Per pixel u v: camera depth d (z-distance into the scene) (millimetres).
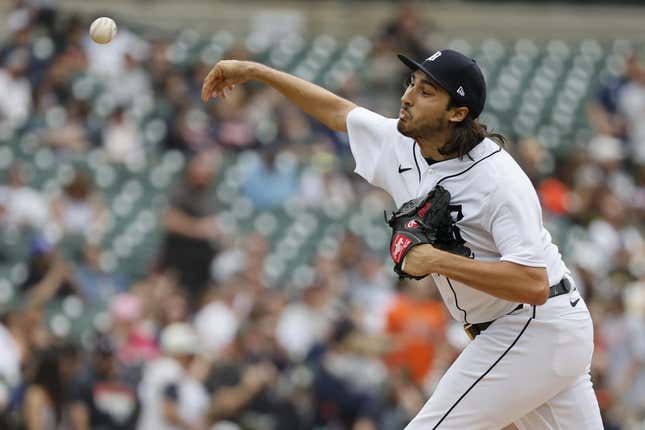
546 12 73812
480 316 17953
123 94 54469
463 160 17359
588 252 46344
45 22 56062
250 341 36812
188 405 34281
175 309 36625
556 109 62250
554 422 18391
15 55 54125
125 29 60312
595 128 61156
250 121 53375
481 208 17078
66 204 44188
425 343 36406
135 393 33969
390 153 18391
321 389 35969
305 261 46156
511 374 17656
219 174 49625
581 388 18328
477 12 73438
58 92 52875
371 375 36625
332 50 63938
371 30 71375
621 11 74125
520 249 16719
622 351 38219
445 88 16969
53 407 32812
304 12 71062
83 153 49562
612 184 54375
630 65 63938
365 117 18906
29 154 48656
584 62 66625
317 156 51250
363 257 43219
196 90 54688
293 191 49312
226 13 69562
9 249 42594
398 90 60625
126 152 49875
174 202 43594
